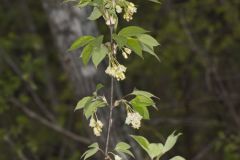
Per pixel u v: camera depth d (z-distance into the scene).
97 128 3.03
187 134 12.27
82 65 5.37
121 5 2.96
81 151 11.80
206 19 11.37
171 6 10.75
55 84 13.36
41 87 12.95
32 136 11.74
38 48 12.23
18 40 12.48
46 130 11.76
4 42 11.41
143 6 11.59
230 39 11.10
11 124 11.48
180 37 10.67
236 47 11.64
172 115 11.84
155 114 11.74
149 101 3.06
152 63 11.39
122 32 2.90
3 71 11.38
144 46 2.97
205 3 10.83
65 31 5.52
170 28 10.64
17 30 13.41
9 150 11.21
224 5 10.68
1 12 13.26
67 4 5.47
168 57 11.03
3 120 11.45
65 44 5.51
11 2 13.50
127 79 11.80
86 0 2.92
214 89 11.37
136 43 2.93
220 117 11.90
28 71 10.21
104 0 2.92
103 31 10.59
